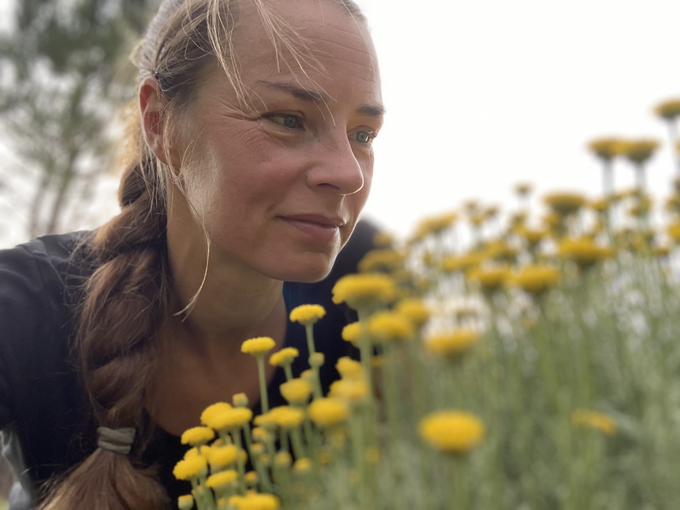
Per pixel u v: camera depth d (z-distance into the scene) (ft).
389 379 3.19
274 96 3.67
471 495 3.07
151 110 4.41
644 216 4.57
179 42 4.04
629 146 4.25
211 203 3.87
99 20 36.83
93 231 5.56
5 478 11.45
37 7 36.78
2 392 4.23
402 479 3.25
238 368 4.89
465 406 3.60
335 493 3.20
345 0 4.00
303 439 4.50
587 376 2.79
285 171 3.69
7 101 33.65
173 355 4.70
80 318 4.58
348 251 6.04
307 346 5.18
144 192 5.08
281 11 3.76
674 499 2.76
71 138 31.68
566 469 2.76
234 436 3.67
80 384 4.51
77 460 4.63
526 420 3.46
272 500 3.13
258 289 4.48
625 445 3.29
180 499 3.96
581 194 4.28
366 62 3.92
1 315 4.29
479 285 3.25
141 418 4.48
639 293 4.47
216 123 3.79
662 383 3.05
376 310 4.19
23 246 4.91
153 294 4.53
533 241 4.81
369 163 4.30
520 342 4.04
